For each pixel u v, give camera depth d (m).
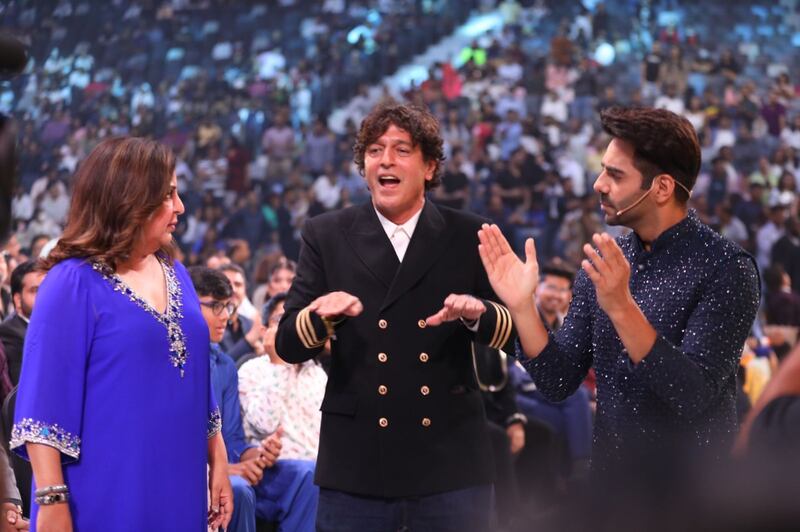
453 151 14.09
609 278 1.96
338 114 17.17
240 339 5.49
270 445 3.83
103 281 2.33
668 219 2.19
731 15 19.09
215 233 13.70
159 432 2.32
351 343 2.51
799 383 0.78
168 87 18.05
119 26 19.58
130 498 2.28
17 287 4.19
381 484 2.46
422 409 2.48
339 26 18.97
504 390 5.33
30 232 14.48
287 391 4.07
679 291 2.13
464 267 2.55
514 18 19.02
